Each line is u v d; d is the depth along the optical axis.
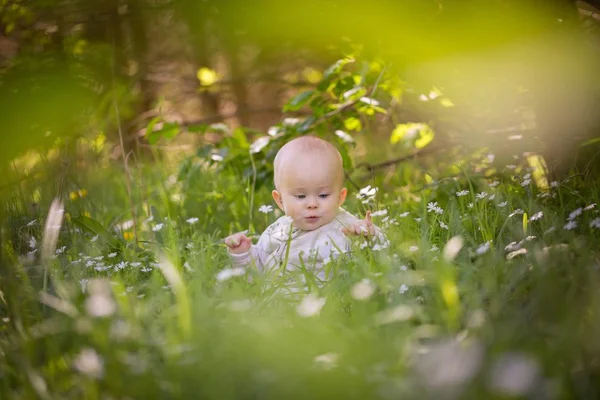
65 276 3.41
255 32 4.89
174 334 2.44
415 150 6.25
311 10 4.48
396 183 5.08
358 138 7.14
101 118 5.50
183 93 7.73
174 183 5.75
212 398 2.12
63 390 2.31
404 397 2.00
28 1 5.06
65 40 4.96
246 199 4.98
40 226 4.16
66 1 5.11
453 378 1.98
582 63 4.41
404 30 4.34
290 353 2.28
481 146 5.14
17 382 2.42
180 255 3.62
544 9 4.23
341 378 2.12
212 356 2.29
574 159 4.50
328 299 2.78
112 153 7.09
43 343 2.56
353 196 4.88
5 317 3.04
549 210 3.75
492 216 3.73
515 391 1.89
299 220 3.68
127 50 6.34
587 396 1.98
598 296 2.37
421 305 2.78
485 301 2.74
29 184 4.95
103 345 2.35
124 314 2.56
